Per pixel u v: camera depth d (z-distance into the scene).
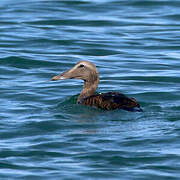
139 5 37.69
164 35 31.06
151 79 23.44
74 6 37.00
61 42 29.44
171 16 35.12
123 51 28.12
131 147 15.15
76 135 16.17
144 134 16.06
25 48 28.34
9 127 17.02
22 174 13.58
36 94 21.20
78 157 14.59
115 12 36.03
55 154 14.81
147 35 31.09
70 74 20.30
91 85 20.41
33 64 25.78
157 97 20.91
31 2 37.97
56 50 28.20
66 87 22.36
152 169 13.80
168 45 29.23
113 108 18.41
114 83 22.98
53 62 26.06
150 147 15.13
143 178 13.30
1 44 28.80
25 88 22.03
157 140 15.57
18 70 24.83
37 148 15.22
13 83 22.81
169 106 19.39
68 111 18.80
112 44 29.27
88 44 29.14
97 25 33.09
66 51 28.06
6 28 31.75
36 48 28.42
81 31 31.70
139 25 33.22
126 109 18.20
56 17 34.38
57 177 13.38
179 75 23.94
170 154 14.64
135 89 22.02
